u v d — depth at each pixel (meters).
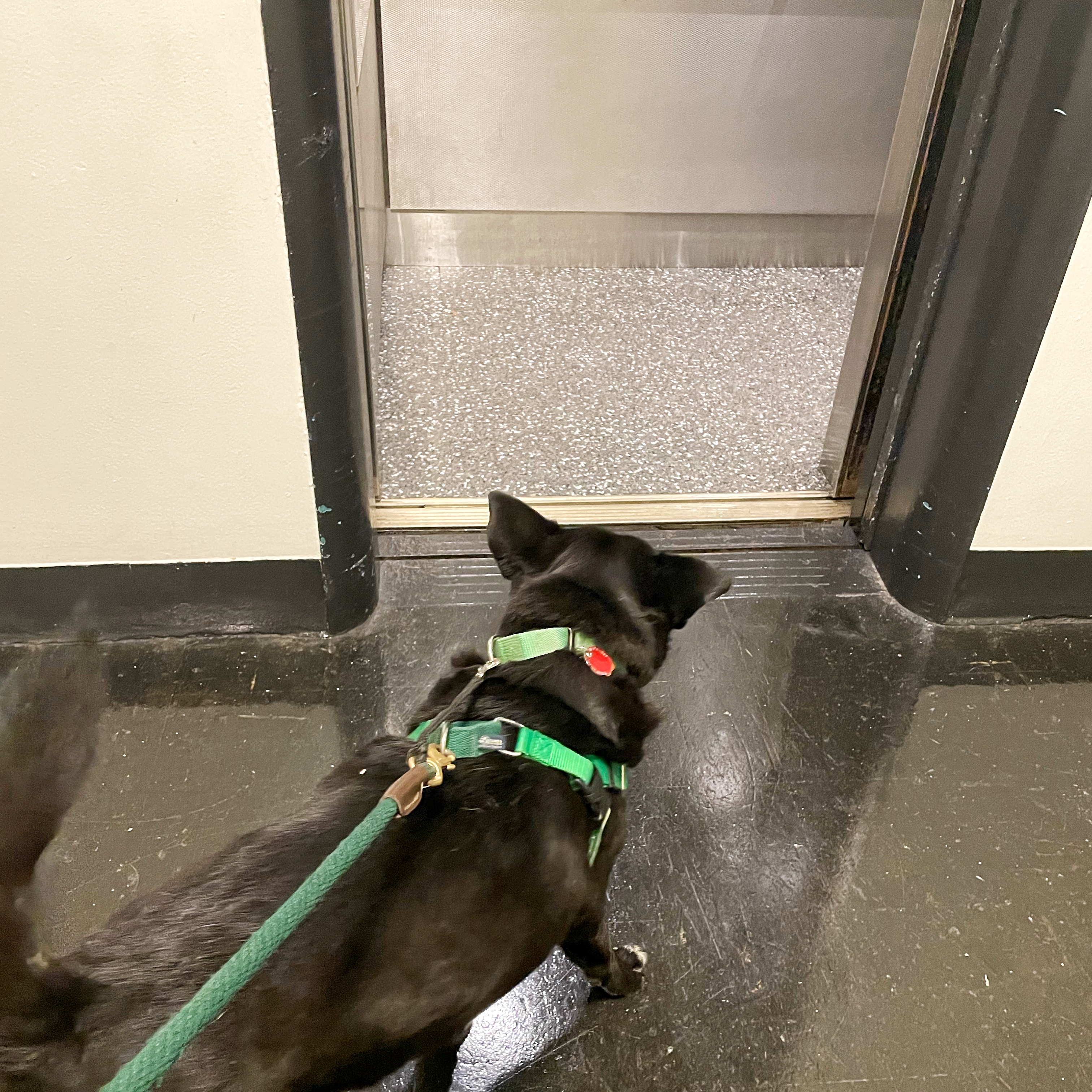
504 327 2.96
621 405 2.68
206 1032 0.83
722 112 2.93
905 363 2.06
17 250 1.51
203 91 1.39
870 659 2.05
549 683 1.16
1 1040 0.76
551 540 1.32
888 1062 1.40
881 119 2.91
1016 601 2.14
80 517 1.83
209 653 1.99
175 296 1.58
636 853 1.65
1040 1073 1.39
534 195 3.08
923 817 1.74
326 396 1.73
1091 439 1.89
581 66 2.82
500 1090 1.34
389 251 3.16
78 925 1.49
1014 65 1.62
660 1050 1.40
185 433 1.74
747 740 1.86
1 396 1.66
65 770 0.67
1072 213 1.62
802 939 1.54
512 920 1.04
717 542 2.31
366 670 1.96
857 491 2.34
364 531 1.95
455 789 1.05
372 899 0.94
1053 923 1.59
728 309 3.09
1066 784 1.82
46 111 1.39
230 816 1.67
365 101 2.41
